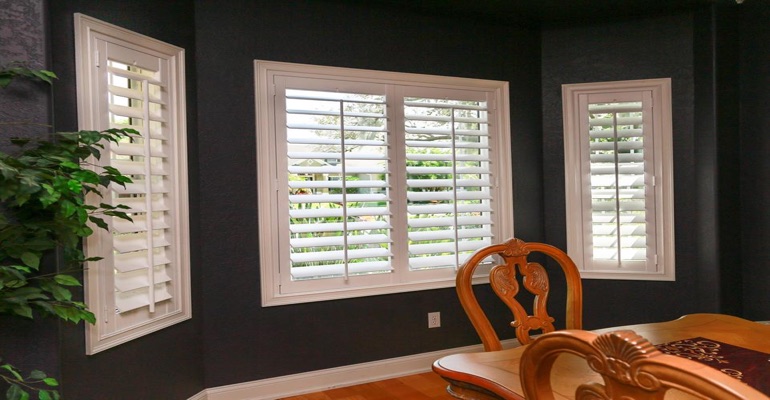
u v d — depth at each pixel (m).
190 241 2.93
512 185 3.91
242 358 3.11
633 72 3.84
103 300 2.30
